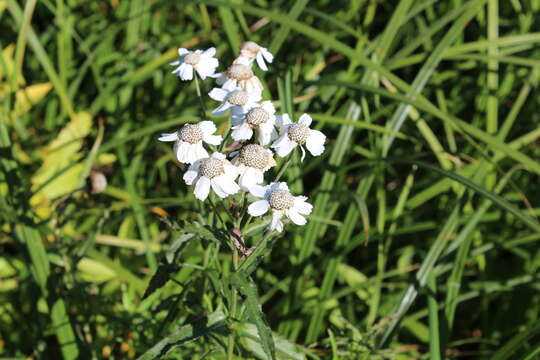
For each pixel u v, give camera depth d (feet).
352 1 1.90
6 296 1.76
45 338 1.74
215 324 1.47
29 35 1.82
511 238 1.80
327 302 1.74
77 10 2.28
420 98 1.68
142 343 1.65
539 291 1.77
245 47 1.52
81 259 1.71
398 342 1.81
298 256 1.74
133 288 1.72
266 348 1.38
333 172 1.75
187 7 2.19
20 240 1.69
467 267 1.85
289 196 1.41
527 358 1.58
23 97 1.86
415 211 1.93
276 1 2.03
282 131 1.44
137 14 1.89
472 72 2.14
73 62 2.11
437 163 1.92
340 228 1.75
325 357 1.67
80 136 1.84
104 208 1.78
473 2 1.77
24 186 1.71
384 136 1.78
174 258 1.49
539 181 1.89
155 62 1.89
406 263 1.84
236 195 1.46
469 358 1.85
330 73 2.07
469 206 1.80
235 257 1.44
